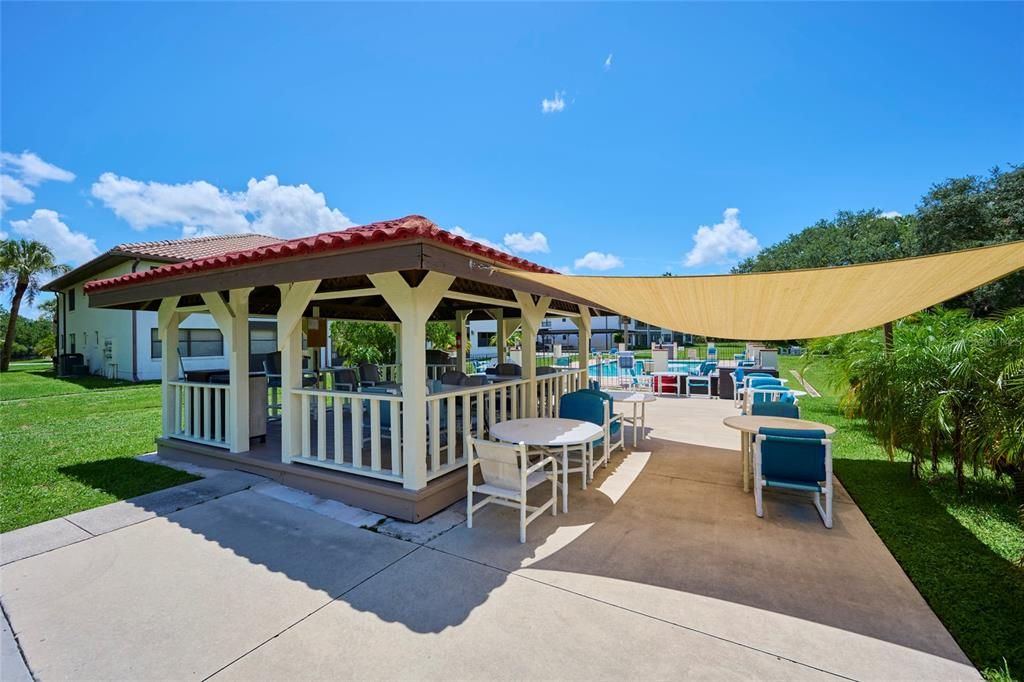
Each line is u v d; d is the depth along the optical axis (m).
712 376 14.88
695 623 3.00
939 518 4.74
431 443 5.09
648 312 5.88
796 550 4.03
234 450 6.32
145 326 19.56
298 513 4.86
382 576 3.60
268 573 3.65
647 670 2.58
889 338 6.35
